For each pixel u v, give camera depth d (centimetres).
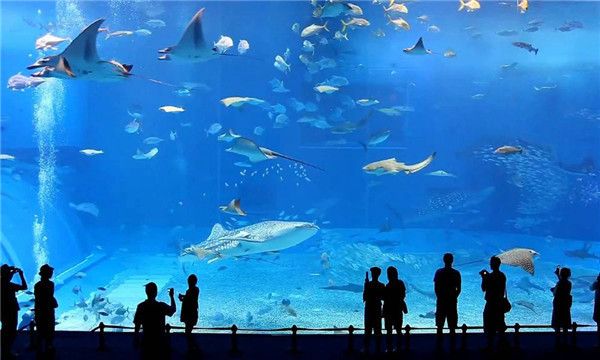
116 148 2348
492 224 2172
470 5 1479
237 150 951
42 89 2233
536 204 2116
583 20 2208
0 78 2266
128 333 680
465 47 2266
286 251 1781
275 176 2242
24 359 571
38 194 2012
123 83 2328
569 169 2086
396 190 2208
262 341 647
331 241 1866
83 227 2155
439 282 578
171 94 2325
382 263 1543
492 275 572
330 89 1413
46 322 551
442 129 2270
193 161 2320
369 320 572
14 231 1736
